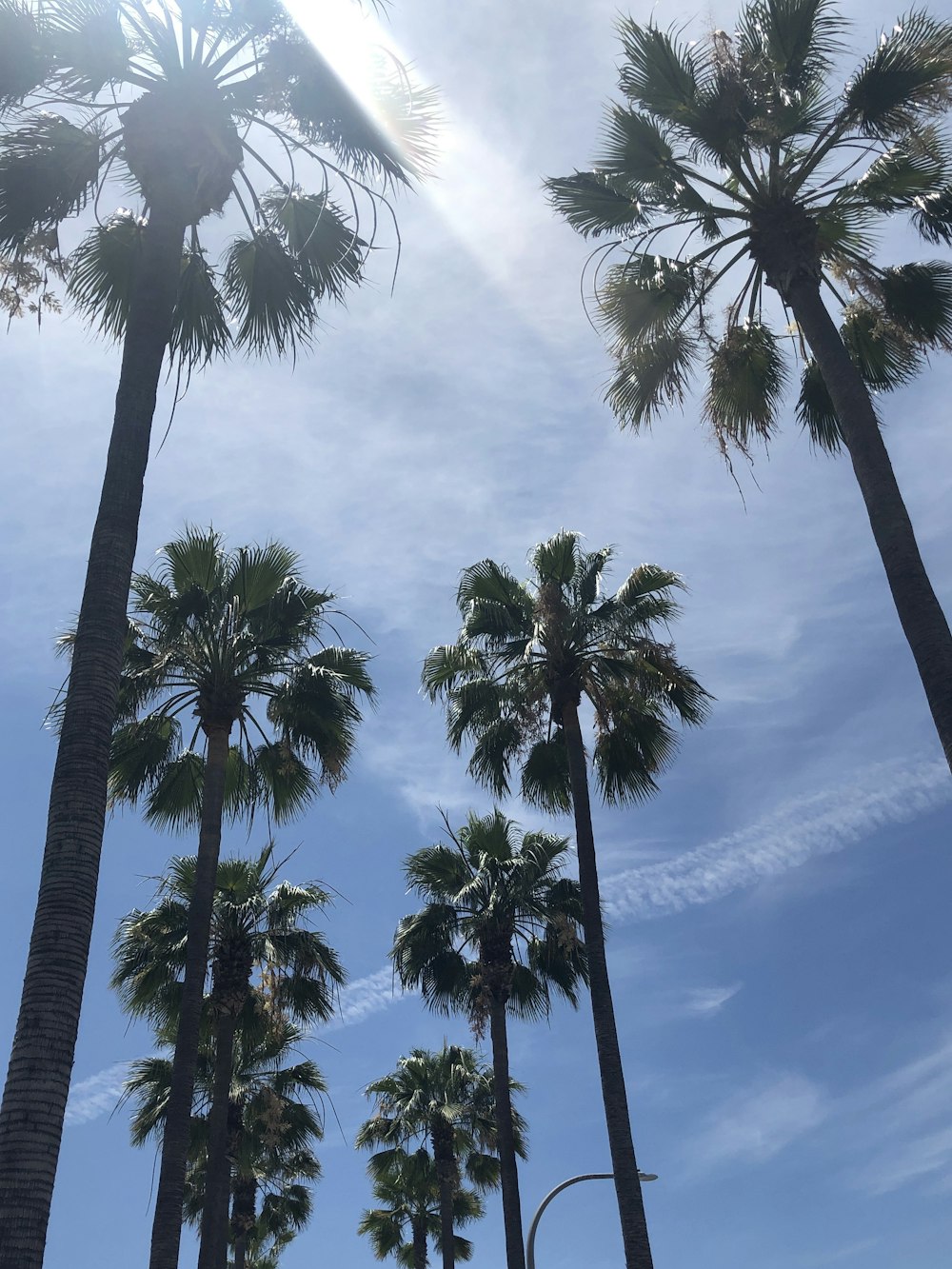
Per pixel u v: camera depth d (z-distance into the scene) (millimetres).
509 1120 24031
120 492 8844
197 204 10523
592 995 18078
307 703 18562
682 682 20547
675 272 14164
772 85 12977
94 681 8086
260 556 19562
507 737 21625
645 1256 16156
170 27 10781
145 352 9469
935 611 10781
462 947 26516
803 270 13109
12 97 10508
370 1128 35562
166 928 22094
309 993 22562
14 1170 6441
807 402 15570
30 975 7066
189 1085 15719
